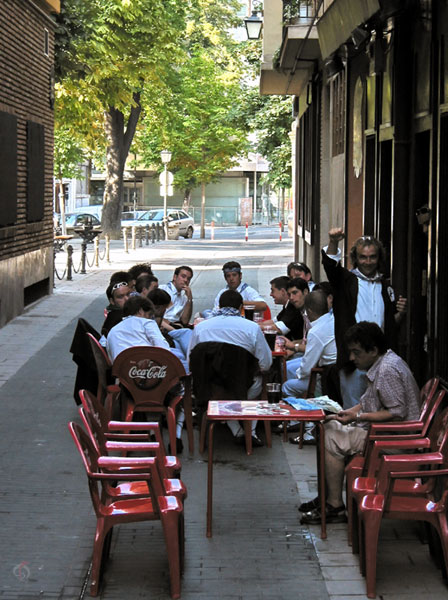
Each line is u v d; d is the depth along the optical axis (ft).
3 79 47.65
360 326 19.75
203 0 187.11
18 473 24.00
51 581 17.46
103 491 17.74
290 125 112.68
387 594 16.78
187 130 161.27
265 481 23.38
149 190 220.64
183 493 17.74
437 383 19.79
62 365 38.14
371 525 16.71
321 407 20.10
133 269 34.68
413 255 29.66
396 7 28.86
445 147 25.35
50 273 62.49
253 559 18.43
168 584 17.31
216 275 77.92
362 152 38.58
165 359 24.80
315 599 16.65
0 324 48.03
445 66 25.30
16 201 50.31
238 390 25.43
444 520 16.84
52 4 59.72
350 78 41.98
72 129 98.78
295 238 89.30
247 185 218.59
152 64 102.01
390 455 18.52
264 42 66.39
